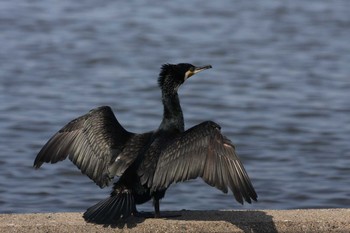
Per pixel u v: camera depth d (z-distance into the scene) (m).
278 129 17.20
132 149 8.34
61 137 8.64
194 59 24.58
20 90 20.36
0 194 12.66
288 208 12.19
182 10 32.19
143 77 22.12
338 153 15.38
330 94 20.33
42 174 13.69
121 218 8.24
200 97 20.27
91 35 27.58
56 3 33.06
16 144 15.61
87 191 12.84
